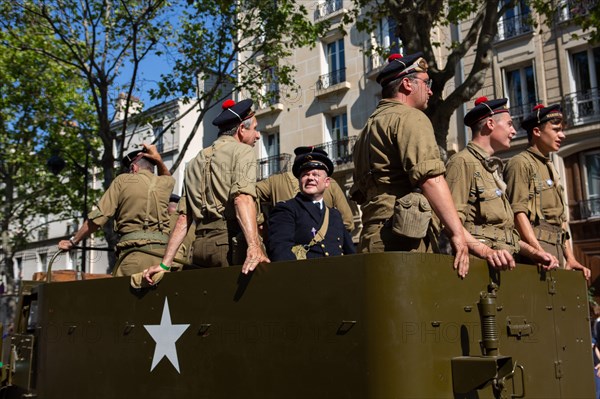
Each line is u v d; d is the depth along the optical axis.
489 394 2.95
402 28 10.41
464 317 2.90
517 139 18.52
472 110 4.11
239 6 14.82
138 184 5.17
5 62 19.36
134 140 29.17
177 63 15.02
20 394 4.43
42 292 4.26
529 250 3.74
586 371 3.89
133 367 3.50
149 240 5.08
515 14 19.05
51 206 25.39
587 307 4.06
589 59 17.77
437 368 2.71
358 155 3.57
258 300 3.01
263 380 2.93
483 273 3.08
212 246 3.95
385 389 2.57
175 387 3.27
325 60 23.66
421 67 3.57
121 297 3.64
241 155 3.84
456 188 3.81
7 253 24.59
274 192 5.72
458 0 12.66
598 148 17.66
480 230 3.79
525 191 4.29
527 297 3.40
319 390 2.74
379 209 3.34
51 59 19.59
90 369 3.76
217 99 16.28
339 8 22.89
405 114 3.27
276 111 24.53
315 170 3.97
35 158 22.50
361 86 22.36
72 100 21.16
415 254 2.72
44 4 14.47
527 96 18.84
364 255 2.70
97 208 5.04
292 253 3.76
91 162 21.45
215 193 3.95
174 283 3.38
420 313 2.68
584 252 17.66
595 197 17.66
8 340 4.77
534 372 3.33
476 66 10.36
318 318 2.79
